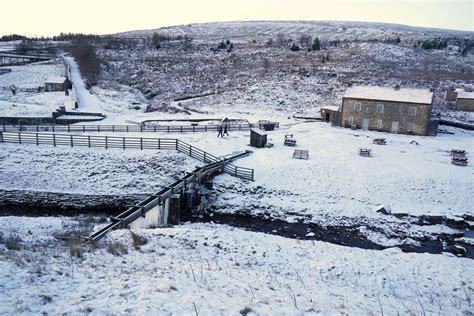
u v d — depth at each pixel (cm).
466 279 1742
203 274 1372
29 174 3450
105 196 3247
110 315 916
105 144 3900
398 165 3850
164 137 4531
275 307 1079
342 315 1088
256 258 1858
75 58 9844
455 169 3788
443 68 9844
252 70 9325
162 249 1778
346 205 3162
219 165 3534
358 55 10481
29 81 7762
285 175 3581
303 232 2812
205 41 15338
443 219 2995
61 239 1917
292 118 6156
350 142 4675
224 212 3089
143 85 8925
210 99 7500
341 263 1872
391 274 1761
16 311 887
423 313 1240
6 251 1446
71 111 5903
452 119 6150
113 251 1580
